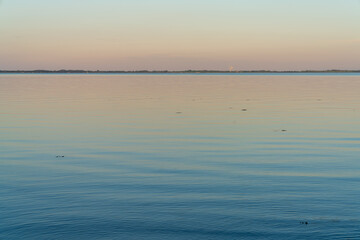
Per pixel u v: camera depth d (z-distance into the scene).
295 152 23.73
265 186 17.16
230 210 14.59
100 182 17.78
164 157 22.58
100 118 39.56
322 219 13.80
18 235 12.80
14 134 30.08
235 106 50.91
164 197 15.88
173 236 12.77
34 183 17.64
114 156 22.88
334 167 20.23
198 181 17.91
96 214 14.27
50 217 14.04
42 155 23.09
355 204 15.09
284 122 36.22
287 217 13.99
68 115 42.00
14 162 21.41
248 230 13.09
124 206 14.98
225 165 20.72
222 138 28.45
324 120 37.41
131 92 80.88
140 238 12.67
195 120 37.97
